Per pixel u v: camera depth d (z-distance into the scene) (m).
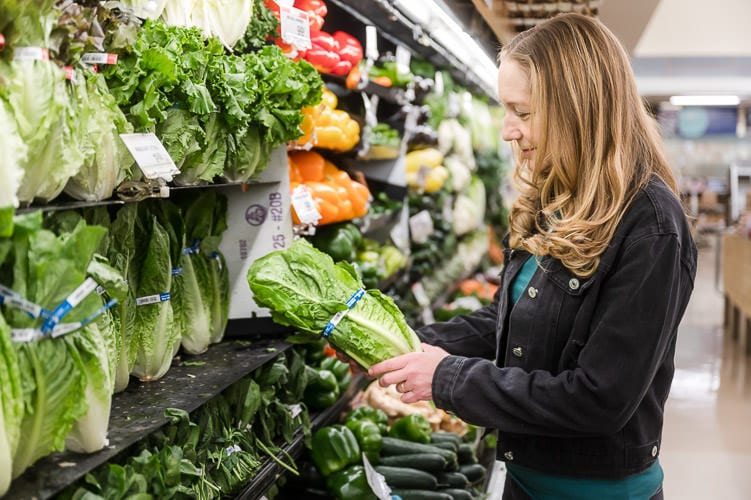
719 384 7.98
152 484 1.62
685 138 25.03
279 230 2.59
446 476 3.28
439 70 5.55
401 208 4.70
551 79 1.92
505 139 2.08
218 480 2.00
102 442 1.51
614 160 1.89
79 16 1.44
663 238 1.84
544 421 1.87
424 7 3.27
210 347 2.44
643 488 2.04
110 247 1.84
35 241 1.30
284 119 2.35
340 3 3.65
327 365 3.28
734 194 14.38
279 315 2.19
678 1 17.59
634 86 1.98
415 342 2.18
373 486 2.78
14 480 1.36
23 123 1.33
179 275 2.23
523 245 1.99
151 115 1.77
